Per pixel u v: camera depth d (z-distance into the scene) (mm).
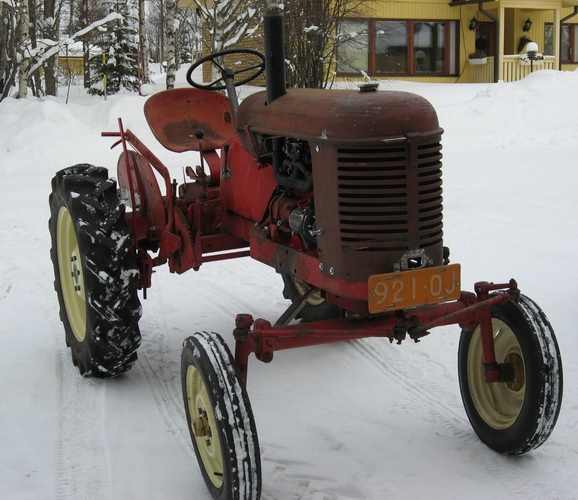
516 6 20875
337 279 3418
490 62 21219
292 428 4059
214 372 3135
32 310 6016
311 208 3688
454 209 8734
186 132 5043
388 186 3305
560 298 5699
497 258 6801
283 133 3686
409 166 3297
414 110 3318
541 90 15273
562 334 5055
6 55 18578
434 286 3375
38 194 10672
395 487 3453
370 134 3258
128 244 4301
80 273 4547
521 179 10250
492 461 3668
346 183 3320
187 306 6117
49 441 3906
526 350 3496
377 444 3865
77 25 35625
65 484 3516
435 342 5164
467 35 21422
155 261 4840
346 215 3344
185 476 3602
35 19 21969
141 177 4828
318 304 4871
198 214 4652
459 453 3756
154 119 5023
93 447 3852
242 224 4465
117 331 4281
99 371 4457
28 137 13898
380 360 4938
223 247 4707
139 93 22812
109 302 4242
